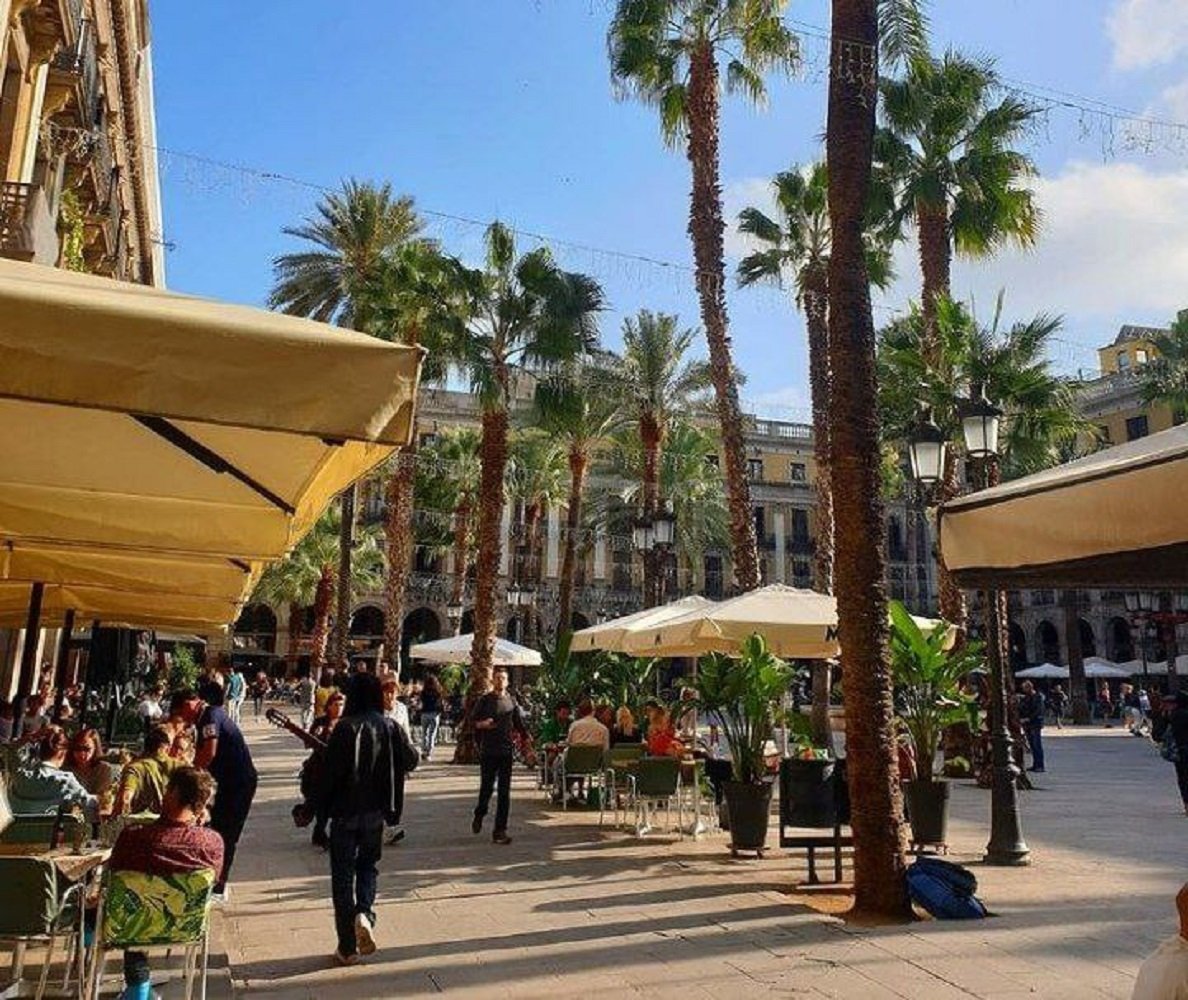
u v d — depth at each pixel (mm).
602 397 31281
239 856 9039
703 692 9555
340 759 5703
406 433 2572
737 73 19891
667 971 5367
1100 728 38625
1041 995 4926
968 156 19484
